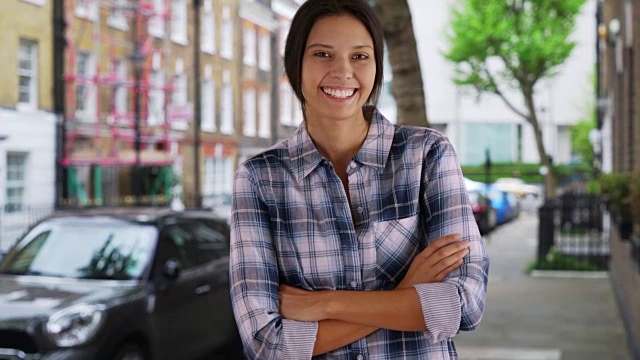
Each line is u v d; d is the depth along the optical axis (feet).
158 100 100.78
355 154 6.96
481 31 90.12
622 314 32.68
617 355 27.12
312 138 7.10
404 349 6.71
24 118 75.61
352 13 6.91
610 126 67.10
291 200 6.97
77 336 18.37
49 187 78.54
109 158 85.87
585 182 112.37
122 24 93.40
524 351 27.66
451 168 6.95
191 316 22.54
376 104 7.14
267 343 6.66
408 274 6.74
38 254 22.25
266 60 129.59
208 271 24.16
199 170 109.50
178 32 105.70
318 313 6.60
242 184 7.10
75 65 84.17
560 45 90.33
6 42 73.67
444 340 6.83
